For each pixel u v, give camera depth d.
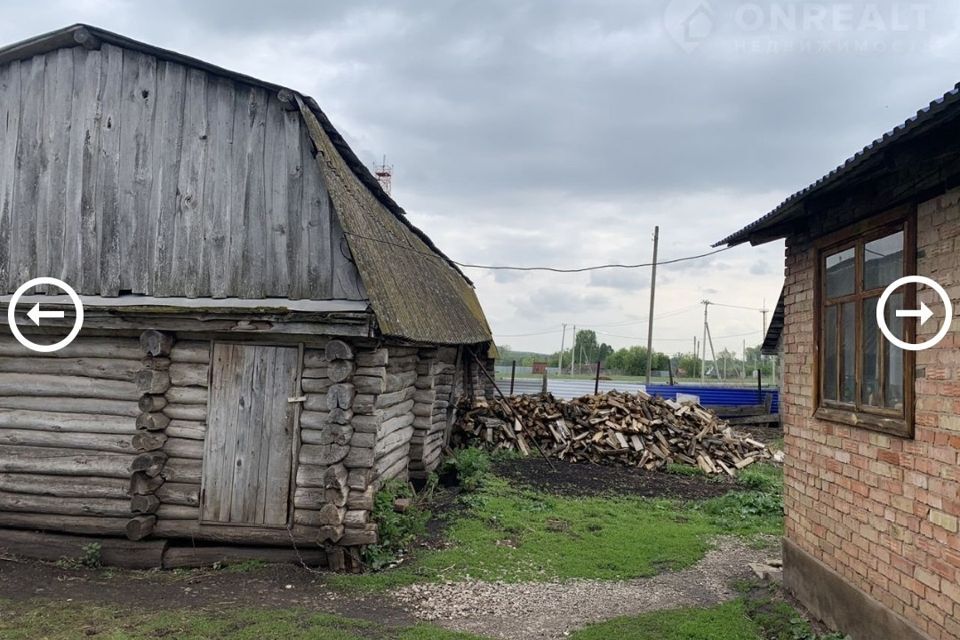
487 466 12.68
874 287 5.29
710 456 14.86
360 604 6.45
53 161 8.18
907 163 4.33
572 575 7.47
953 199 4.25
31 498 7.89
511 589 6.98
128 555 7.53
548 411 15.73
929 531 4.46
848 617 5.48
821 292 6.23
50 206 8.14
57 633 5.62
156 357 7.66
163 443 7.70
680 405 16.64
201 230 7.87
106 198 8.05
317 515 7.49
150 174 8.01
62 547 7.64
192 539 7.68
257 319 7.41
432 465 11.89
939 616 4.34
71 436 7.91
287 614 6.06
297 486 7.53
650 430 15.05
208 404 7.71
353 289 7.57
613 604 6.64
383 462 8.84
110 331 7.85
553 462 14.21
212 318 7.48
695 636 5.79
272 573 7.22
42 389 7.95
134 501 7.50
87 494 7.83
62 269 8.05
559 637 5.82
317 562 7.46
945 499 4.30
